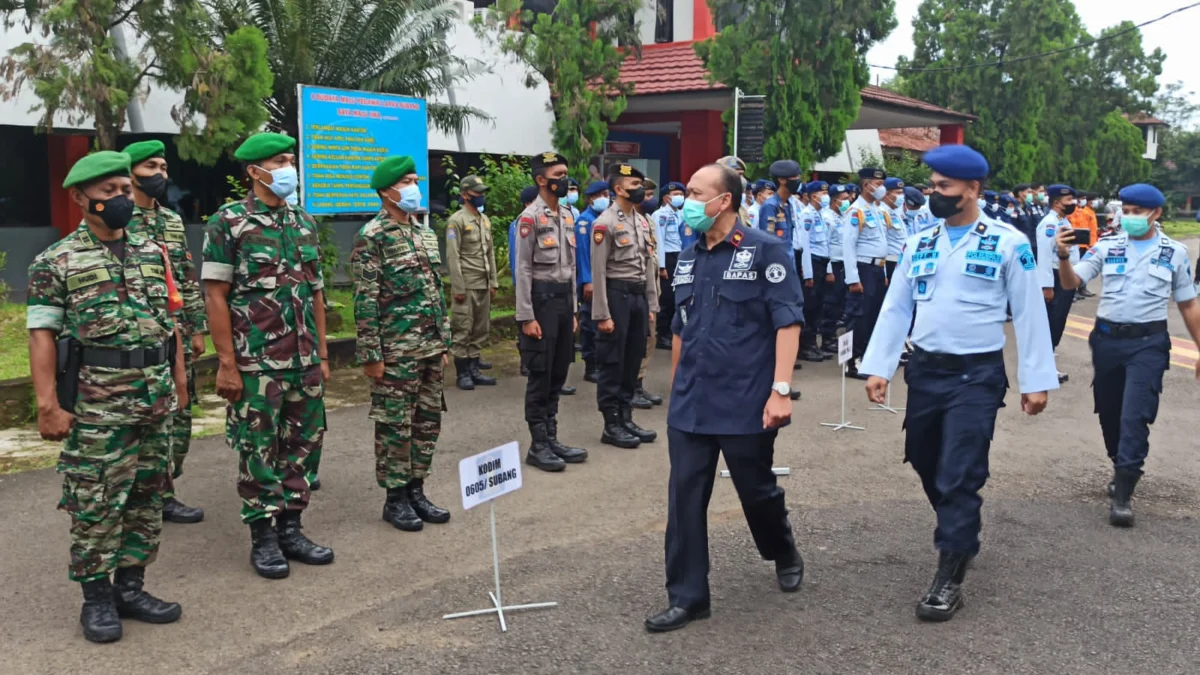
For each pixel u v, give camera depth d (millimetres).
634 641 4383
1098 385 6508
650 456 7602
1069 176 34719
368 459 7379
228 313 5012
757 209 11766
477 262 10180
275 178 5000
